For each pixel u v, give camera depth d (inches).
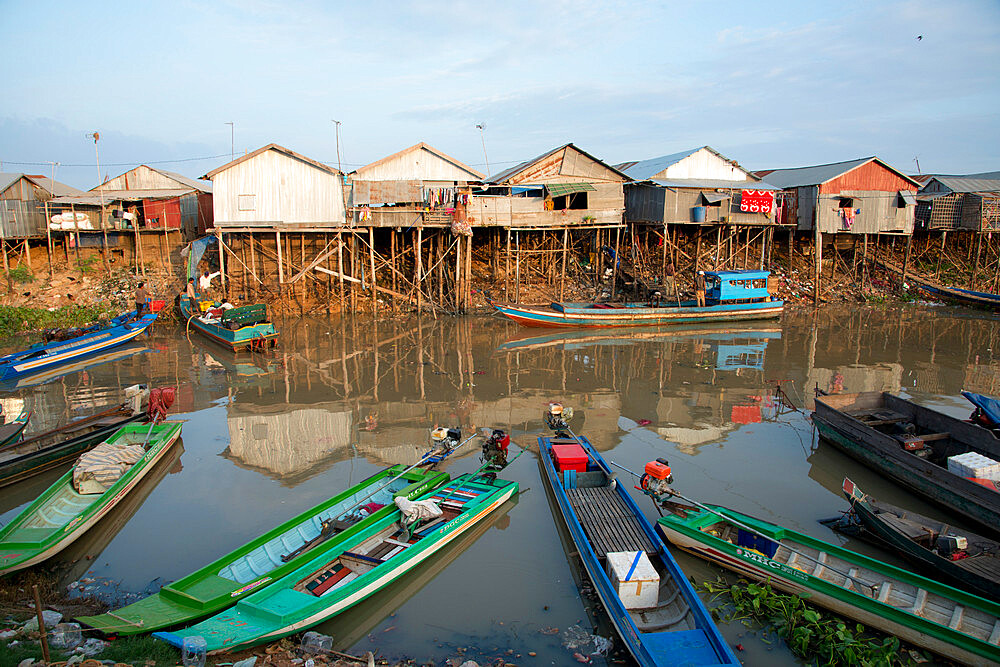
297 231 1163.9
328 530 411.5
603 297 1323.8
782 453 591.5
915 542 390.6
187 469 553.0
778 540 401.1
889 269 1528.1
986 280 1489.9
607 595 342.3
